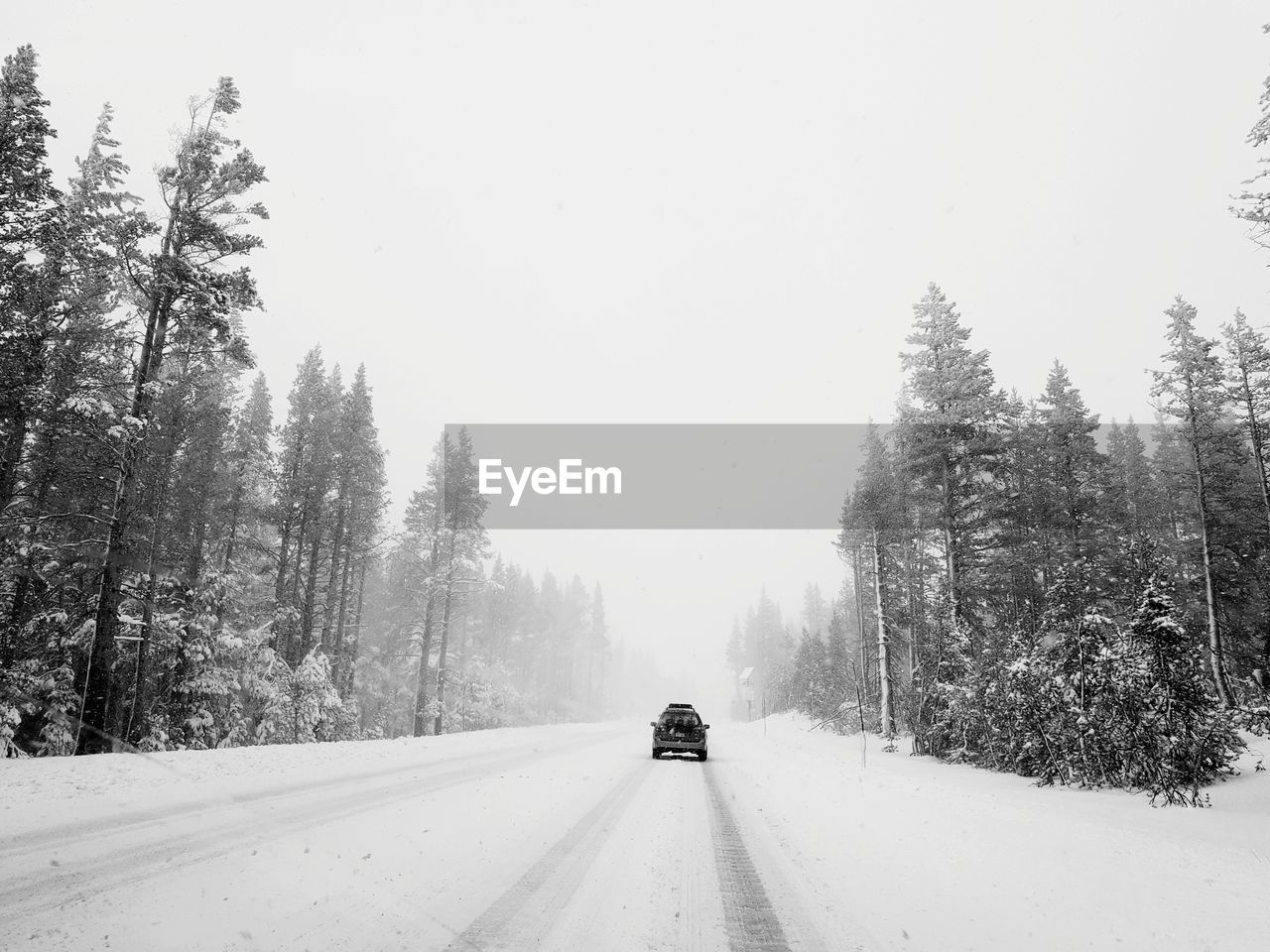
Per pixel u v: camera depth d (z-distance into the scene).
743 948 4.36
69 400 15.95
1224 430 28.28
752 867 6.56
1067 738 13.85
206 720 21.23
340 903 4.82
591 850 6.94
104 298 18.42
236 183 17.67
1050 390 32.16
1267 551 29.81
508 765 14.47
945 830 8.36
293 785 9.83
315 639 34.09
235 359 18.98
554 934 4.43
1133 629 13.29
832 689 41.69
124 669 19.44
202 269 17.17
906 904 5.36
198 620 21.48
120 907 4.47
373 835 6.98
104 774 9.52
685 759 18.95
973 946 4.44
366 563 34.00
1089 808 10.42
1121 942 4.51
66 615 18.95
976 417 26.44
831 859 6.96
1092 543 27.81
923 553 32.19
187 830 6.71
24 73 16.53
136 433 15.89
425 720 34.78
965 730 18.50
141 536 19.03
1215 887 5.79
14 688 16.66
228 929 4.20
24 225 16.39
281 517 27.80
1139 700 12.52
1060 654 14.95
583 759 17.09
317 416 29.45
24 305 16.42
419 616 37.81
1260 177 13.32
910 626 30.52
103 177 18.14
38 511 18.80
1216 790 11.83
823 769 16.39
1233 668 29.14
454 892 5.27
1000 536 26.33
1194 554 29.45
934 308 28.52
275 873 5.45
